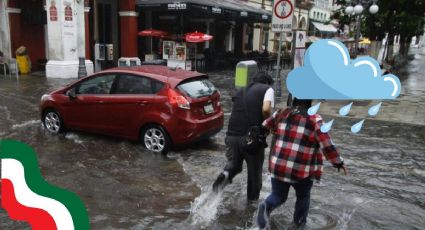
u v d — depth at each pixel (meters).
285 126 4.05
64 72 18.00
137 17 23.22
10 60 18.22
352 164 7.11
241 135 4.98
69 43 18.20
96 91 7.88
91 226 4.52
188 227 4.55
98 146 7.56
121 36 22.75
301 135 3.94
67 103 8.13
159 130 7.15
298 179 3.98
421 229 4.73
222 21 31.00
